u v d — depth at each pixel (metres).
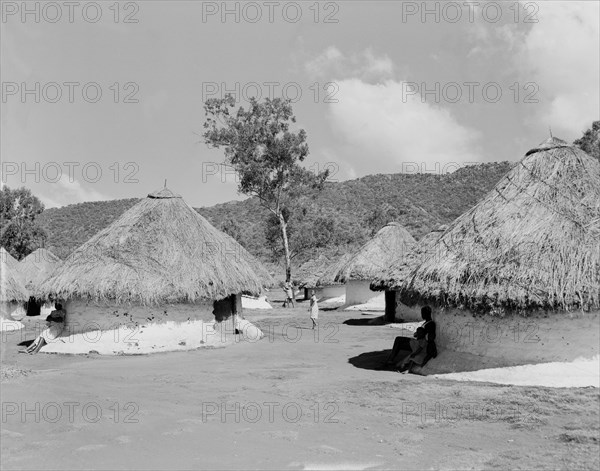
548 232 10.52
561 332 10.00
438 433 7.45
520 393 9.09
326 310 34.03
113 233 17.22
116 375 11.70
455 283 10.90
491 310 10.35
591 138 33.75
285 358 14.42
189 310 16.83
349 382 10.69
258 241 84.19
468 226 11.88
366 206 90.25
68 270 16.47
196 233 17.97
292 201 44.44
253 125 41.34
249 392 10.06
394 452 6.69
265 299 38.06
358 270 31.20
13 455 6.58
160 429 7.70
